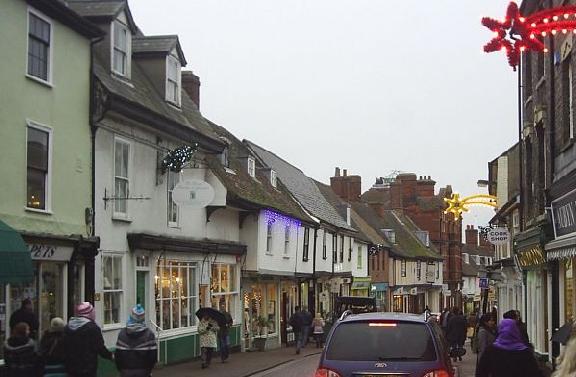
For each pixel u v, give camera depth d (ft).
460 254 275.59
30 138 53.31
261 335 107.55
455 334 83.20
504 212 103.24
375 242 191.31
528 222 79.51
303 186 154.92
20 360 38.22
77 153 59.21
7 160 50.03
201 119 89.86
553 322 66.85
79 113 59.82
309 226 133.18
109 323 63.41
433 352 32.71
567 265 63.41
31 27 53.93
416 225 257.34
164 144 75.00
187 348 80.23
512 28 36.24
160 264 74.18
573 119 57.67
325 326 119.96
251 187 109.19
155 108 72.59
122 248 65.87
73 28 59.16
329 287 152.05
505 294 118.11
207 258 86.48
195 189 68.08
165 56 79.20
